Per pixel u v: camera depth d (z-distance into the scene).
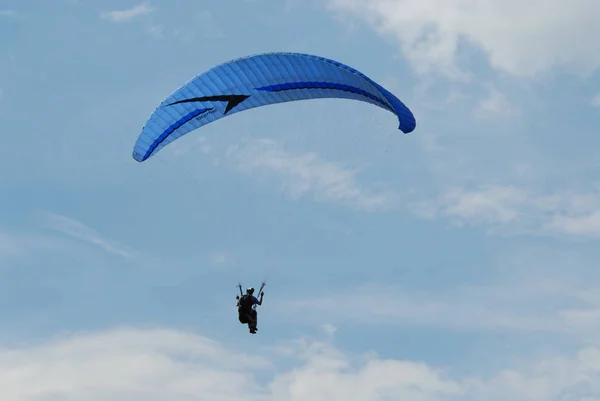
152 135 123.00
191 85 120.38
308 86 122.31
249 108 125.19
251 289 111.88
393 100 115.44
